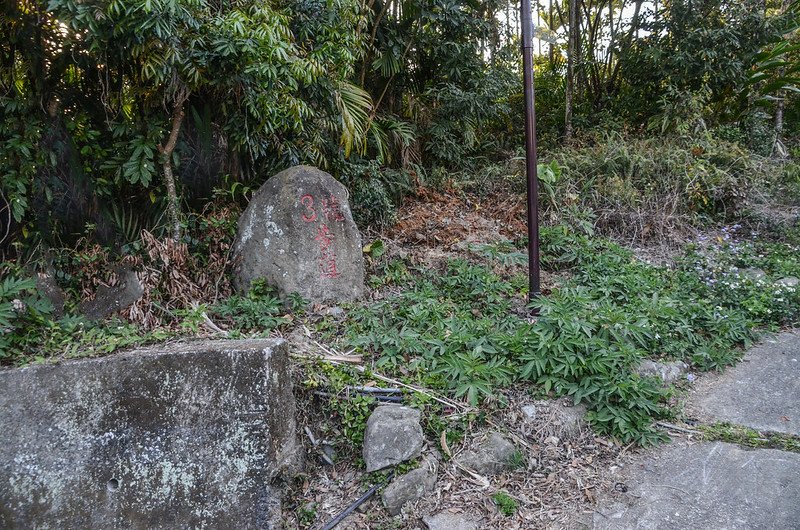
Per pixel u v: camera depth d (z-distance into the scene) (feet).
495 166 22.95
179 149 14.35
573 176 20.39
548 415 9.76
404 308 12.66
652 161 20.35
